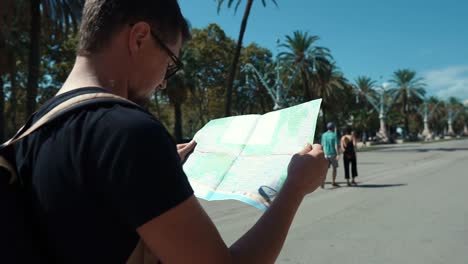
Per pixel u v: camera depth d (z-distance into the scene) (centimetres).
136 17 102
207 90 4784
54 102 98
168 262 86
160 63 110
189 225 87
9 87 3403
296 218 682
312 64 3819
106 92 97
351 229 594
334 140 1130
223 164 143
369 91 7006
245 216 710
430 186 1036
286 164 123
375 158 2406
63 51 3359
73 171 86
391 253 477
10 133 3066
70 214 86
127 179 83
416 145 4819
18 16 1808
